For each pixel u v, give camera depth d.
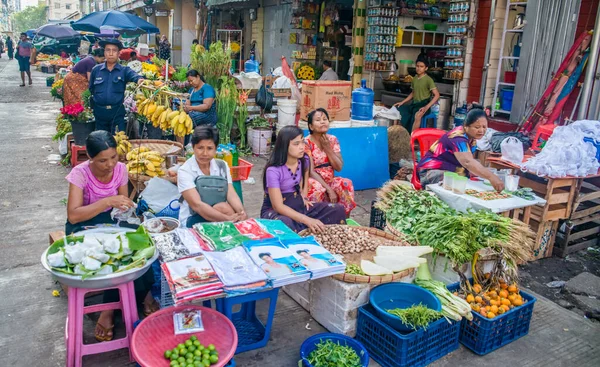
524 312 3.29
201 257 2.87
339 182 4.74
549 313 3.67
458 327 3.11
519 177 4.44
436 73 9.02
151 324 2.70
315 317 3.43
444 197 4.10
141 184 4.68
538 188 4.60
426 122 8.08
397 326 2.88
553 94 6.10
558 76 6.06
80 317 2.69
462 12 7.39
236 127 8.43
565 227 4.70
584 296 3.90
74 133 6.73
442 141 4.50
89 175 3.21
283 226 3.51
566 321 3.57
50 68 24.45
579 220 4.77
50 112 12.30
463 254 3.38
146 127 7.20
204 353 2.49
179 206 3.79
